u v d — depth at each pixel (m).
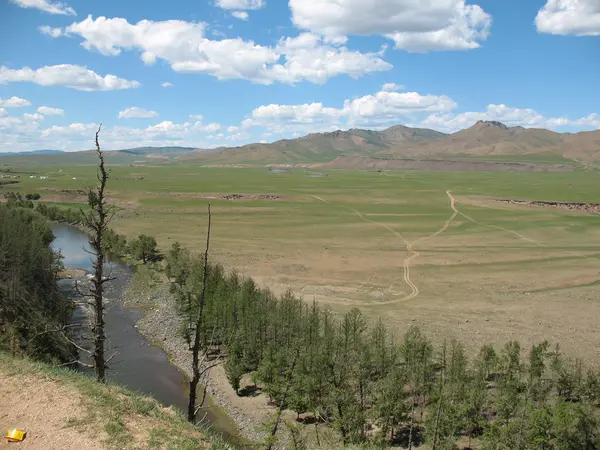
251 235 182.12
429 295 112.88
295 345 70.38
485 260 145.50
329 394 58.09
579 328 92.25
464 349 81.25
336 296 111.50
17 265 81.81
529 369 67.00
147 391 66.62
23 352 58.88
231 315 77.19
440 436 50.97
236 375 66.94
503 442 48.28
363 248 161.62
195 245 163.38
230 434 57.03
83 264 135.88
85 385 29.89
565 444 46.75
